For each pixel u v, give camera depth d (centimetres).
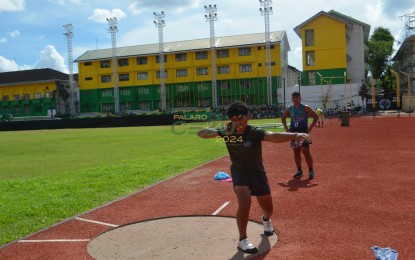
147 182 998
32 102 7700
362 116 4819
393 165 1083
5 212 738
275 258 477
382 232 546
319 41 6278
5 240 593
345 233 550
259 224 606
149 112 6669
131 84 7206
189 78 6944
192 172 1112
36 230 639
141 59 7175
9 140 2908
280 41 6488
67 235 605
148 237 578
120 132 3566
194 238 562
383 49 7256
